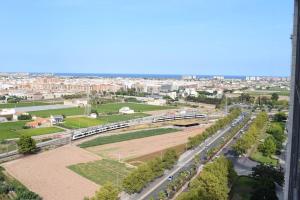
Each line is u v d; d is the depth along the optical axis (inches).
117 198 6771.7
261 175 7844.5
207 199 6210.6
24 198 7317.9
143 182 7770.7
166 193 7701.8
